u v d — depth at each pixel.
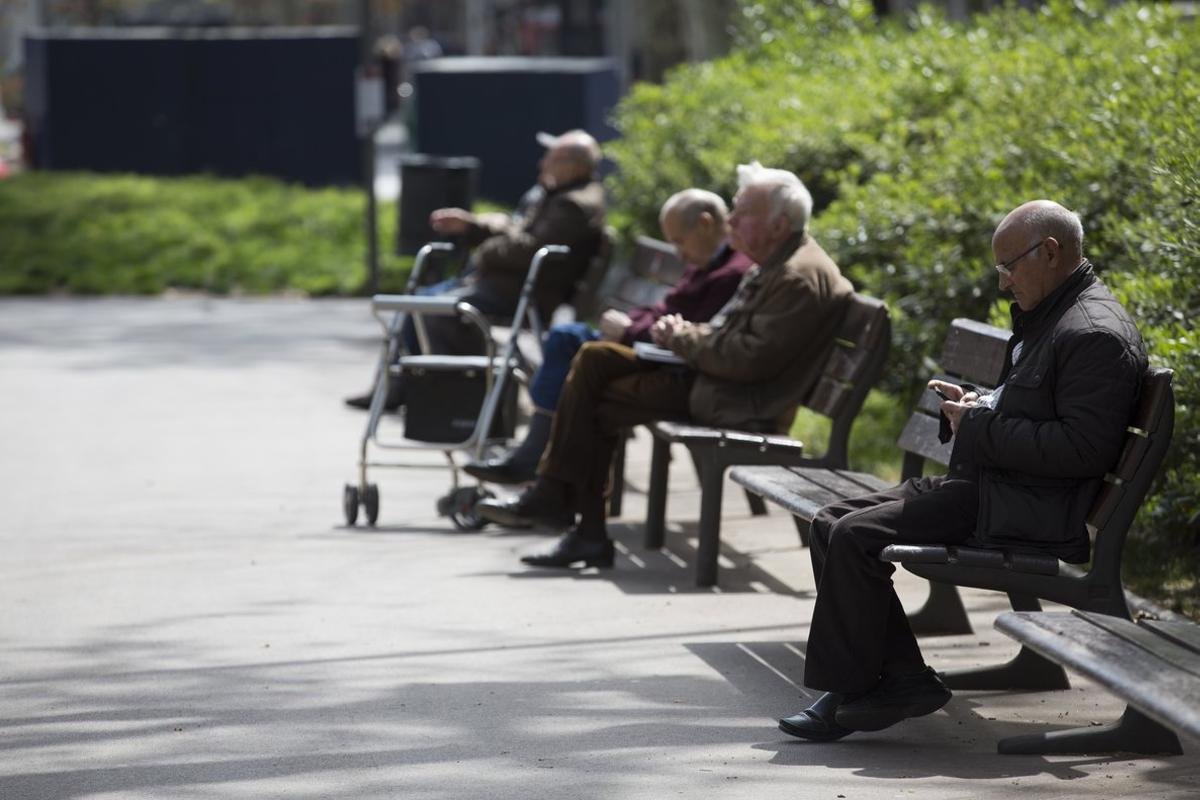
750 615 19.06
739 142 33.00
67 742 14.82
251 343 42.56
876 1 64.69
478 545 22.84
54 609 19.58
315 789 13.55
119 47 77.94
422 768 14.05
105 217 62.75
